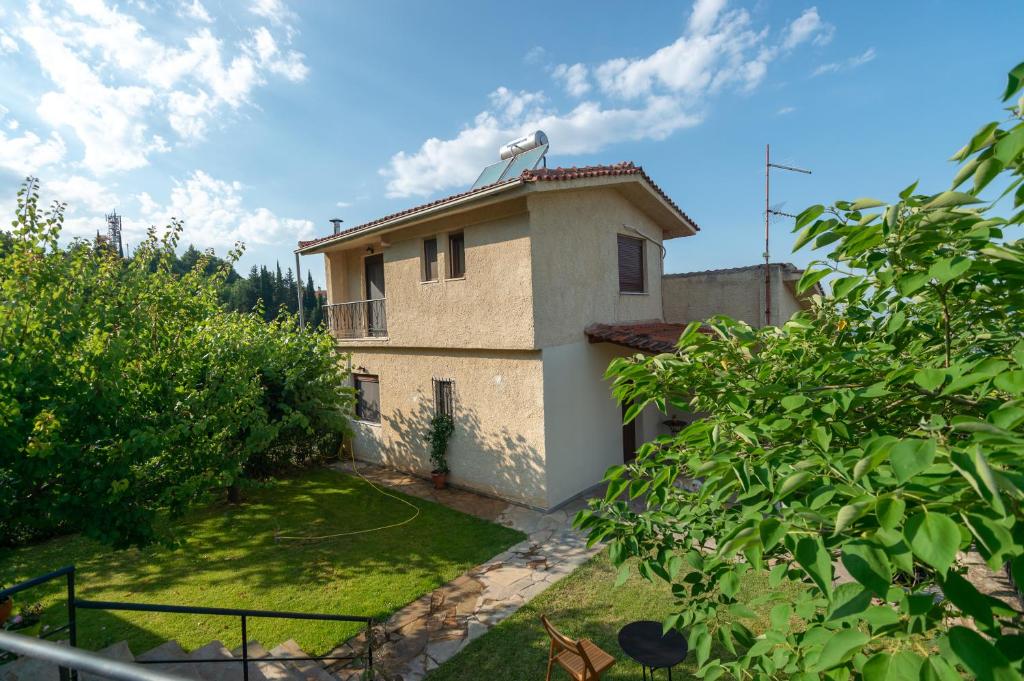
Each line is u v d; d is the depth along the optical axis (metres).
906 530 1.27
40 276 5.74
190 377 7.14
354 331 14.81
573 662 4.97
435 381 12.11
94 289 6.28
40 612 6.50
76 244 7.13
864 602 1.45
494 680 5.38
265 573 7.86
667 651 4.75
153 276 7.54
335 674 5.52
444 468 11.82
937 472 1.35
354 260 15.23
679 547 3.01
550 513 10.02
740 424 2.43
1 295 5.21
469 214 10.73
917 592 1.64
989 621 1.25
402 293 12.48
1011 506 1.32
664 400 3.20
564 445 10.45
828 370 2.51
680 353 3.13
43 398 4.73
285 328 12.44
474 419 11.27
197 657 5.56
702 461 2.72
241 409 8.35
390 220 11.48
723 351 2.92
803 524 1.59
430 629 6.32
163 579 7.75
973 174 1.72
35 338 4.92
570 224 10.63
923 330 2.62
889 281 1.99
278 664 5.60
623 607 6.58
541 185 9.26
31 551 8.77
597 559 7.94
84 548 8.87
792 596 2.62
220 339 10.07
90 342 5.42
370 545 8.80
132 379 5.90
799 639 2.12
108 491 4.85
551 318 10.16
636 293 12.80
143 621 6.56
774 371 2.78
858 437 2.29
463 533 9.18
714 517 2.94
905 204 1.87
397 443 13.23
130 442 4.84
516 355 10.35
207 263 9.34
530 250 9.73
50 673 4.73
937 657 1.35
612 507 3.31
